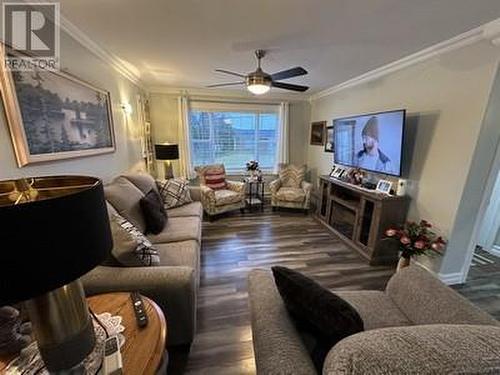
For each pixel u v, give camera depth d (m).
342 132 3.79
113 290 1.41
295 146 5.57
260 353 0.93
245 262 2.89
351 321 0.91
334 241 3.48
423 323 1.31
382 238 2.87
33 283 0.53
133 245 1.53
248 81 2.66
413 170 2.81
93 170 2.37
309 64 3.08
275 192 4.69
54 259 0.55
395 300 1.52
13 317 0.90
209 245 3.30
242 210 4.69
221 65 3.19
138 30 2.15
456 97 2.31
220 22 2.01
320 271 2.75
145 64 3.17
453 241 2.43
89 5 1.73
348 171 3.85
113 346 0.91
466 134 2.23
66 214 0.56
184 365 1.58
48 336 0.72
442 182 2.47
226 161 5.37
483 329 0.70
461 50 2.24
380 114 2.96
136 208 2.37
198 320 1.96
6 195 0.77
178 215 3.02
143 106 4.27
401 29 2.12
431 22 1.98
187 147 4.90
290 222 4.19
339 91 4.30
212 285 2.43
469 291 2.44
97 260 0.65
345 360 0.59
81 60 2.20
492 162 2.24
